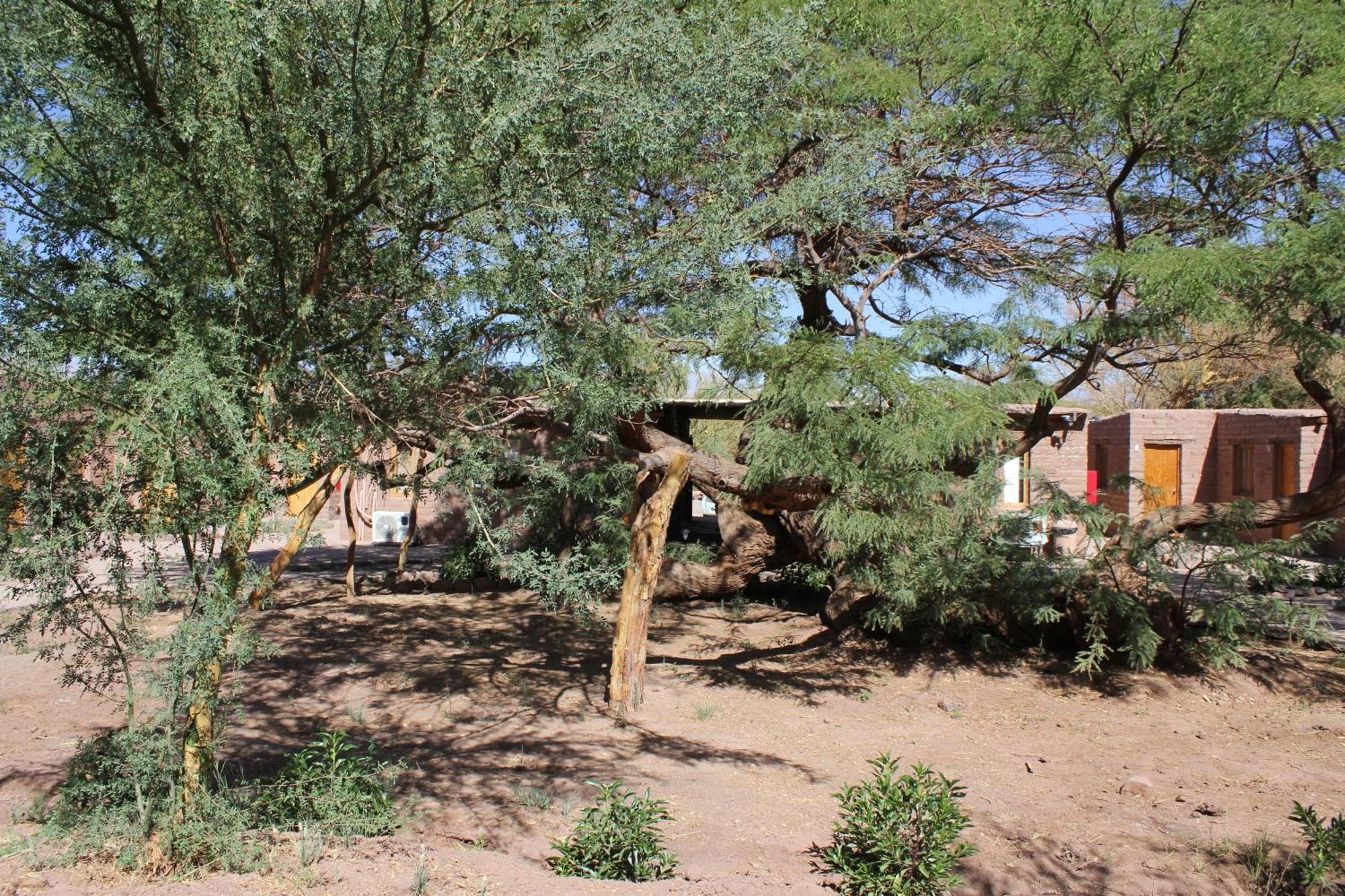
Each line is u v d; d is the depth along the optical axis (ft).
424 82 18.07
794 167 32.04
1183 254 26.55
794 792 21.31
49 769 20.72
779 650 36.04
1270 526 32.50
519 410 21.12
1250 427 66.18
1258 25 28.43
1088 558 32.91
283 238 16.80
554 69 18.24
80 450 13.33
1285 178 30.76
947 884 15.87
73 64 16.56
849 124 30.76
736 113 20.77
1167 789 21.75
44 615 13.42
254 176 16.58
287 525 14.61
